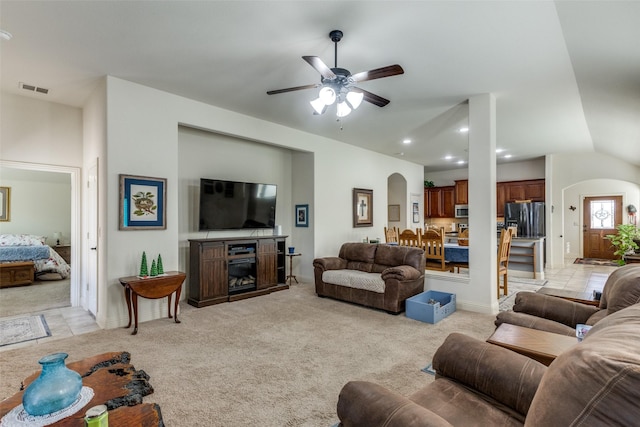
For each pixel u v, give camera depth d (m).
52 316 3.95
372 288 4.19
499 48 2.82
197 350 2.94
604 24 2.24
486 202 4.00
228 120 4.50
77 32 2.61
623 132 4.71
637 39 2.33
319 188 5.98
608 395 0.68
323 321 3.76
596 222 8.99
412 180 8.71
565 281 6.01
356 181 6.78
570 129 5.30
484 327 3.55
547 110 4.39
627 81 3.11
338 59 3.05
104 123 3.48
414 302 3.82
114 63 3.16
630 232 6.02
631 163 6.80
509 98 4.02
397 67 2.40
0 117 3.76
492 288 4.03
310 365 2.65
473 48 2.83
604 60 2.79
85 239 4.29
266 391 2.26
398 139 6.18
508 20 2.40
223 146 5.30
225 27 2.54
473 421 1.24
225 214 5.00
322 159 6.02
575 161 7.40
